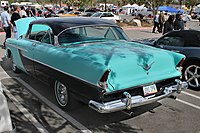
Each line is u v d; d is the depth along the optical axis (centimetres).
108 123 399
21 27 682
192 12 5356
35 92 532
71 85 387
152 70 388
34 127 383
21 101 482
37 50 484
